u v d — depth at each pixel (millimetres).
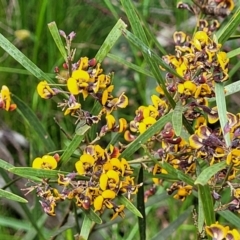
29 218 532
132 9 414
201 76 406
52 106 739
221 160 404
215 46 409
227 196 641
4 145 706
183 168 437
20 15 808
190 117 429
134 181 447
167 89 425
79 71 401
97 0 794
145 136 414
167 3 762
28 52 803
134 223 662
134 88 767
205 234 442
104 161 409
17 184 646
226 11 485
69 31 813
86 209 411
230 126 394
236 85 435
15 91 780
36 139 672
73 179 414
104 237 641
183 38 462
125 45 783
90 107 716
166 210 718
